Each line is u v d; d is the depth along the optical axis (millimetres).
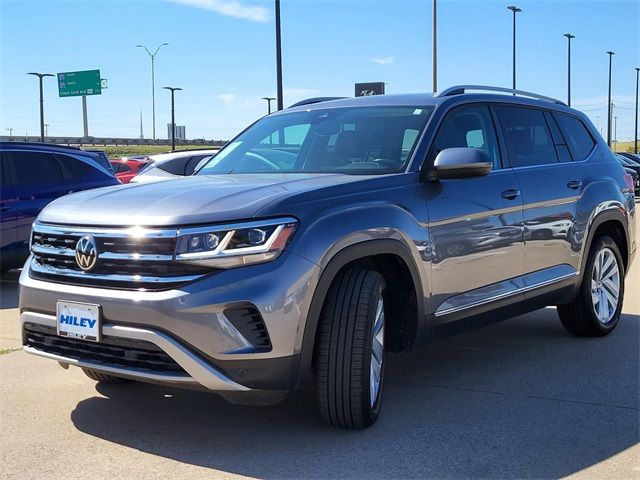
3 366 5211
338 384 3686
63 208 3898
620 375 4941
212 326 3328
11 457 3594
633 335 6125
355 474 3363
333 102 5355
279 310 3383
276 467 3447
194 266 3379
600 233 6117
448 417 4109
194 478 3334
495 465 3455
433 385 4723
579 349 5652
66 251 3699
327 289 3580
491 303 4727
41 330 3828
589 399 4430
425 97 4977
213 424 4027
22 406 4348
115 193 3975
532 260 5145
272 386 3445
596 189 5852
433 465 3455
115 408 4312
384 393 4547
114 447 3715
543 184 5277
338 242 3596
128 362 3537
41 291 3740
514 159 5199
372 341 3738
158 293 3369
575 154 5953
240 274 3369
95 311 3492
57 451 3666
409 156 4379
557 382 4781
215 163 5137
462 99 4965
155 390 4656
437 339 4391
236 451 3643
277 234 3432
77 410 4273
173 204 3561
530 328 6379
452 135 4715
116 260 3500
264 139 5176
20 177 8969
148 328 3375
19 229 8867
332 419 3807
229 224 3395
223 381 3361
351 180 3980
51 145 9484
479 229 4598
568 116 6105
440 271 4293
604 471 3393
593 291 5902
